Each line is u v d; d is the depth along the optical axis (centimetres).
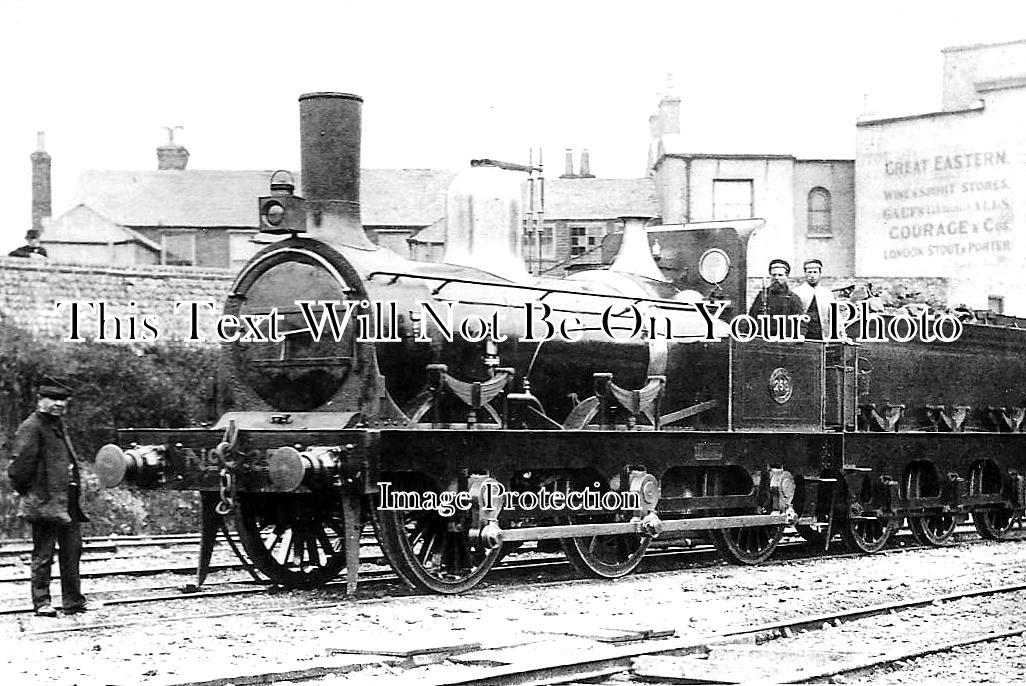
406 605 1170
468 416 1286
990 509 1984
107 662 876
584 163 4594
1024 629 1042
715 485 1612
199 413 2202
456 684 772
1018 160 3844
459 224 1438
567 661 856
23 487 1102
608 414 1445
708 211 4000
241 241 4197
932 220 3975
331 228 1280
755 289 3069
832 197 4106
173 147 4422
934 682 842
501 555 1511
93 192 4238
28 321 2114
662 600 1217
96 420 2119
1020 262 3841
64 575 1127
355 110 1302
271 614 1101
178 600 1230
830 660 898
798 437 1658
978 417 2011
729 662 891
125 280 2217
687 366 1535
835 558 1675
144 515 2086
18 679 815
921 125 3984
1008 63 3884
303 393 1254
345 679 824
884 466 1775
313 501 1330
